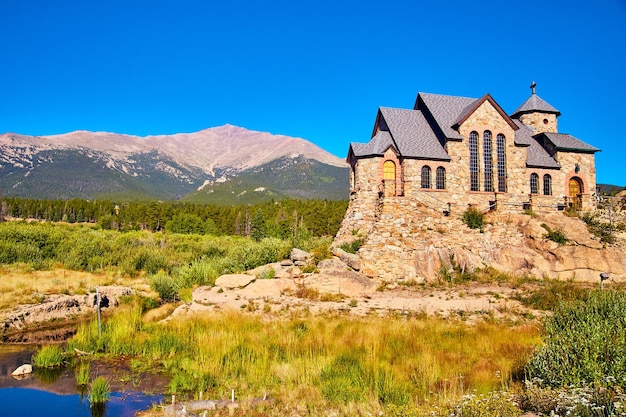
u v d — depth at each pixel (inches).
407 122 1856.5
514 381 611.8
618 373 459.2
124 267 1996.8
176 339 907.4
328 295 1138.7
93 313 1306.6
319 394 624.4
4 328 1104.8
